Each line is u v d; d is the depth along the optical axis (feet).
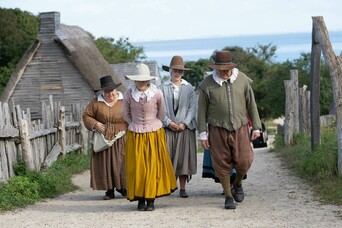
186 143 36.42
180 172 36.24
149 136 32.50
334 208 30.76
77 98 103.04
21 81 104.53
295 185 38.22
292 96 65.21
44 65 103.45
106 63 107.45
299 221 28.35
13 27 167.94
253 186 39.19
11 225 29.37
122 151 36.83
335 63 38.11
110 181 36.45
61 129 52.54
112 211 32.58
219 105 32.01
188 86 36.99
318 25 39.50
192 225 28.32
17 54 166.40
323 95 155.94
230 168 32.24
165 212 31.78
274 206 32.14
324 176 37.78
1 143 38.40
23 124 40.60
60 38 101.76
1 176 37.76
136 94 32.60
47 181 39.24
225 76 32.14
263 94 239.91
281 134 74.59
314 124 47.24
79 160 54.34
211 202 34.32
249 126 34.37
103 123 36.73
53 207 34.04
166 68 37.65
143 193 32.09
